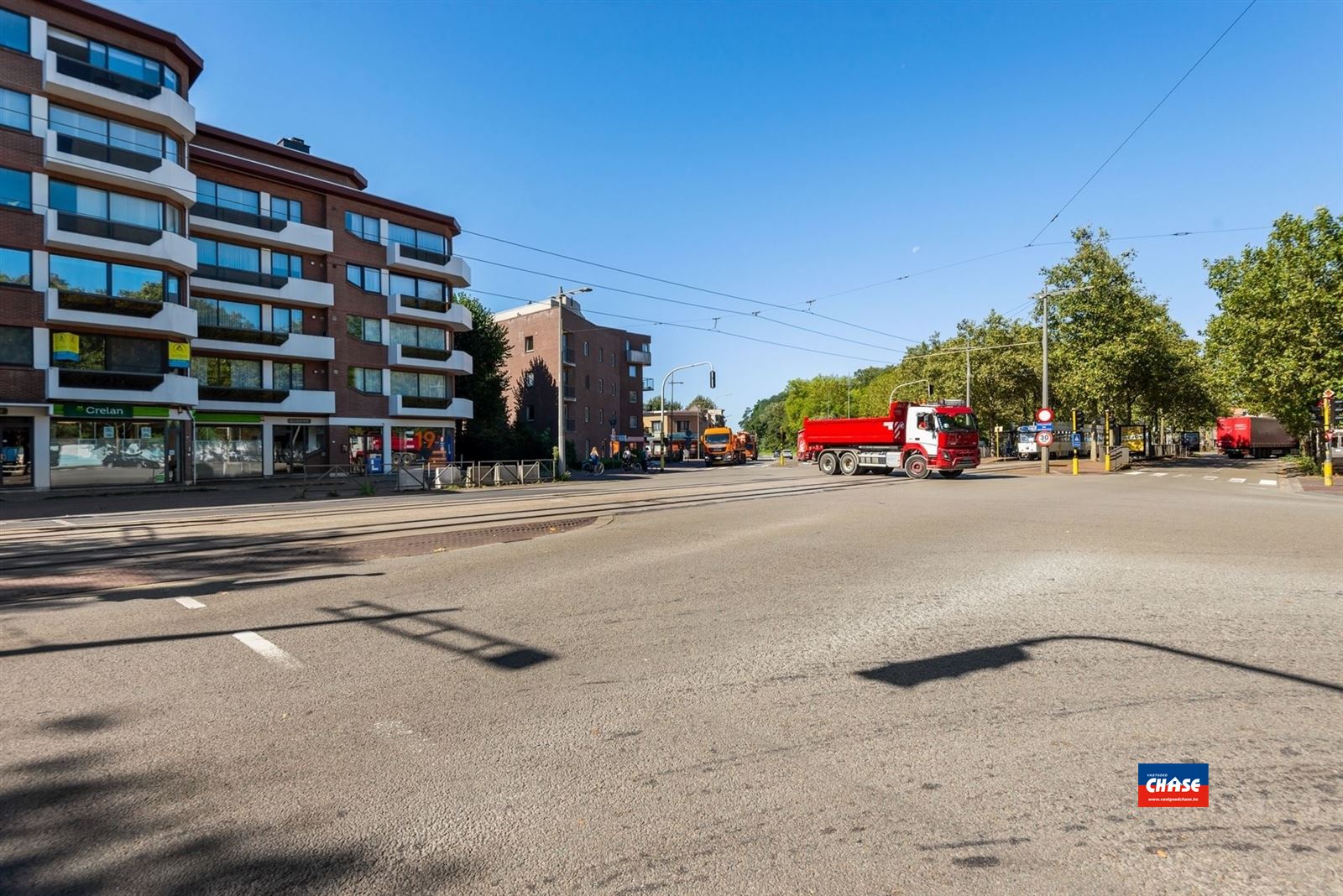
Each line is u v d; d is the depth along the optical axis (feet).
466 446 149.69
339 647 16.85
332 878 8.12
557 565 27.53
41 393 84.28
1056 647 16.47
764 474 115.65
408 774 10.61
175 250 92.84
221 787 10.20
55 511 57.16
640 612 19.94
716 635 17.66
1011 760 10.88
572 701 13.46
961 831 8.99
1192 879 7.97
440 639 17.44
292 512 52.44
